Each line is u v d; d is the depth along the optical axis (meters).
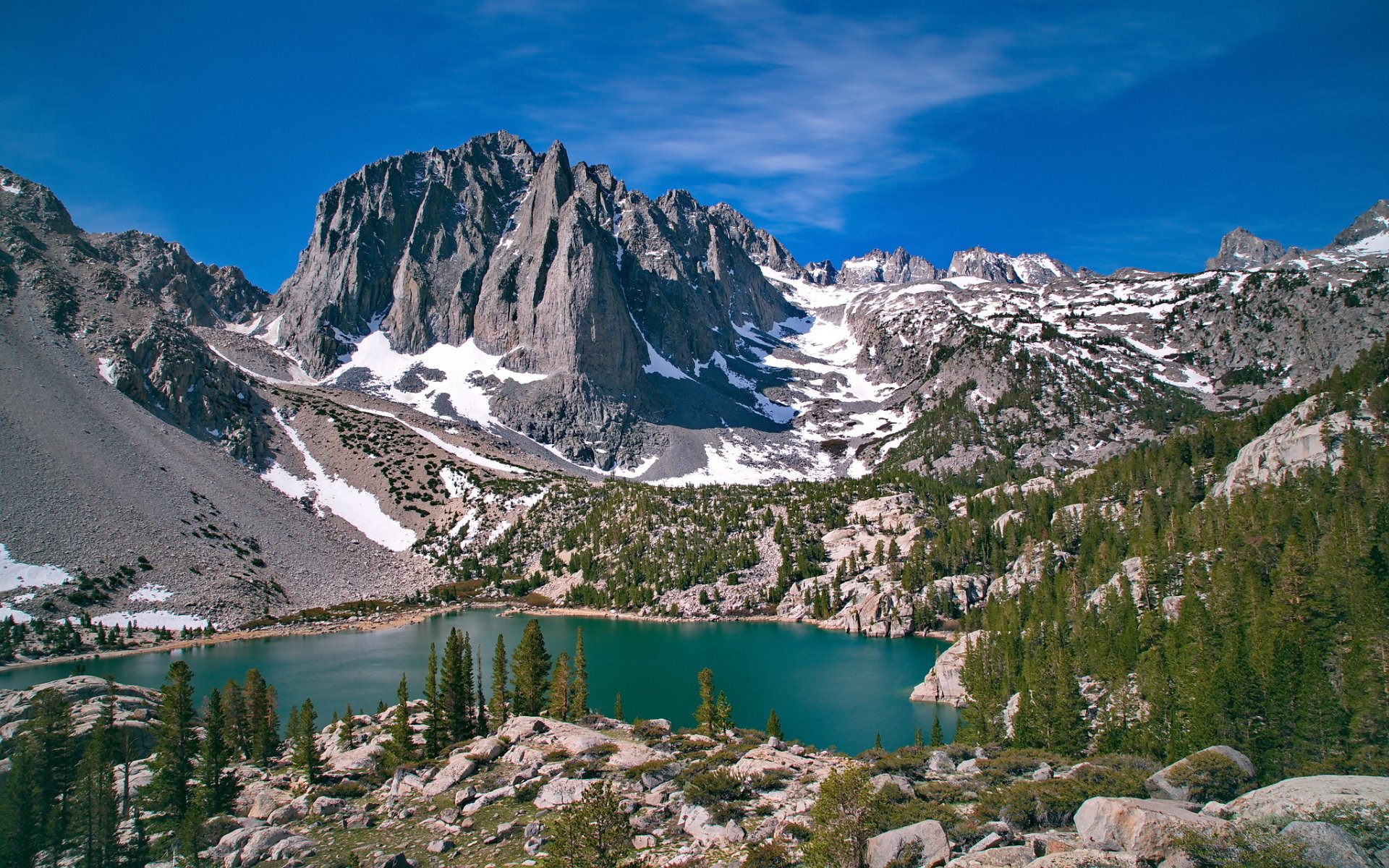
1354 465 128.75
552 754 70.31
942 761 65.06
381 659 159.12
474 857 51.47
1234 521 127.19
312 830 59.75
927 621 184.25
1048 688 88.75
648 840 50.12
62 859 63.34
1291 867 34.16
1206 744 72.81
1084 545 165.75
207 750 68.88
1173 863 35.53
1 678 138.75
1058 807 45.62
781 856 43.56
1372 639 79.38
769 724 94.88
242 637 179.00
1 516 186.12
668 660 161.12
